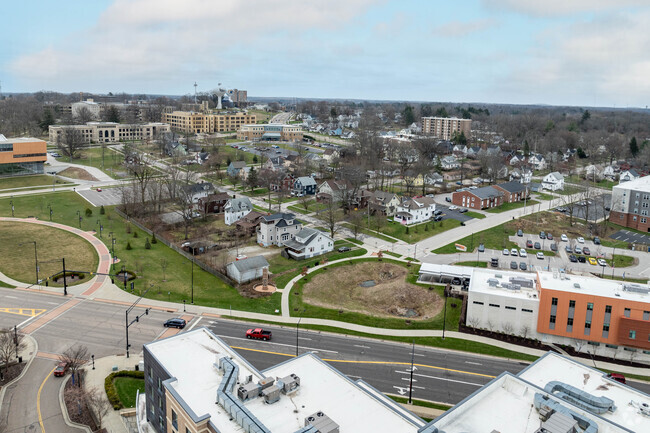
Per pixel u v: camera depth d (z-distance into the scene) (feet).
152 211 486.38
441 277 346.33
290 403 156.04
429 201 500.74
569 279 277.85
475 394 159.33
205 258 369.71
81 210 494.59
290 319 283.79
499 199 556.10
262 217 420.36
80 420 193.47
